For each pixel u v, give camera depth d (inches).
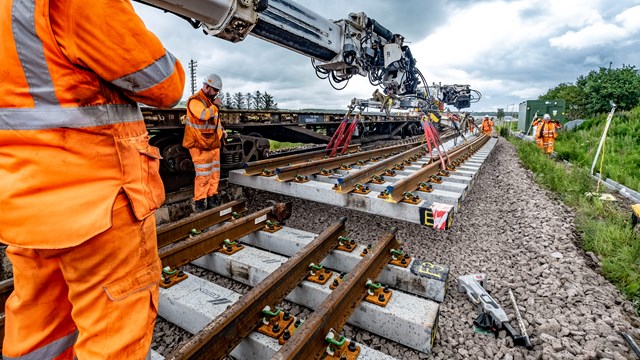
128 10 36.5
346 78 214.2
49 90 34.4
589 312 98.0
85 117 36.5
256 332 78.8
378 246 108.7
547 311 99.1
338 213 191.8
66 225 35.4
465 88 671.1
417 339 82.4
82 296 39.4
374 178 199.6
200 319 86.6
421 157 328.5
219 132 174.7
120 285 40.1
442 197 161.8
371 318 88.1
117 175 39.6
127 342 40.0
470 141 502.9
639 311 99.7
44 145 35.1
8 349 44.5
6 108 34.4
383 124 512.4
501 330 90.5
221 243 120.6
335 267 120.3
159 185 47.1
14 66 33.4
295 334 65.9
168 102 45.3
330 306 74.4
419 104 265.1
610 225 153.3
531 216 182.1
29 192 35.1
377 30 219.1
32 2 32.4
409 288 108.4
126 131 41.4
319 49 182.2
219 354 66.7
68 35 33.9
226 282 115.6
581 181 252.1
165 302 92.7
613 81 798.5
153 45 39.3
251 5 125.5
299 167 194.1
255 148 231.3
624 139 445.4
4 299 82.0
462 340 87.7
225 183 206.5
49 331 45.0
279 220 144.6
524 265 129.0
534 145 518.3
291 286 93.4
